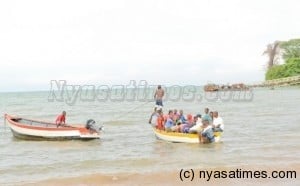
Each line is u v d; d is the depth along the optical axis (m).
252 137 26.31
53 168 18.30
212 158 19.42
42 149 23.89
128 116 49.16
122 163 18.86
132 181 15.19
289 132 28.42
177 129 24.31
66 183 15.04
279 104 62.00
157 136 26.17
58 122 27.09
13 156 21.80
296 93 96.88
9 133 32.41
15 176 16.83
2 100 116.00
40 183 15.15
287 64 126.25
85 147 24.20
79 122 44.19
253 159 18.94
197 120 23.94
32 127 27.02
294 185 14.33
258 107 57.84
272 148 21.78
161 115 26.19
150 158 19.81
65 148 24.02
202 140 23.47
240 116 44.00
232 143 23.88
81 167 18.34
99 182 15.09
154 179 15.42
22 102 98.62
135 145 24.45
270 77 129.62
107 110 62.25
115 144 25.09
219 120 23.88
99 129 26.55
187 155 20.36
